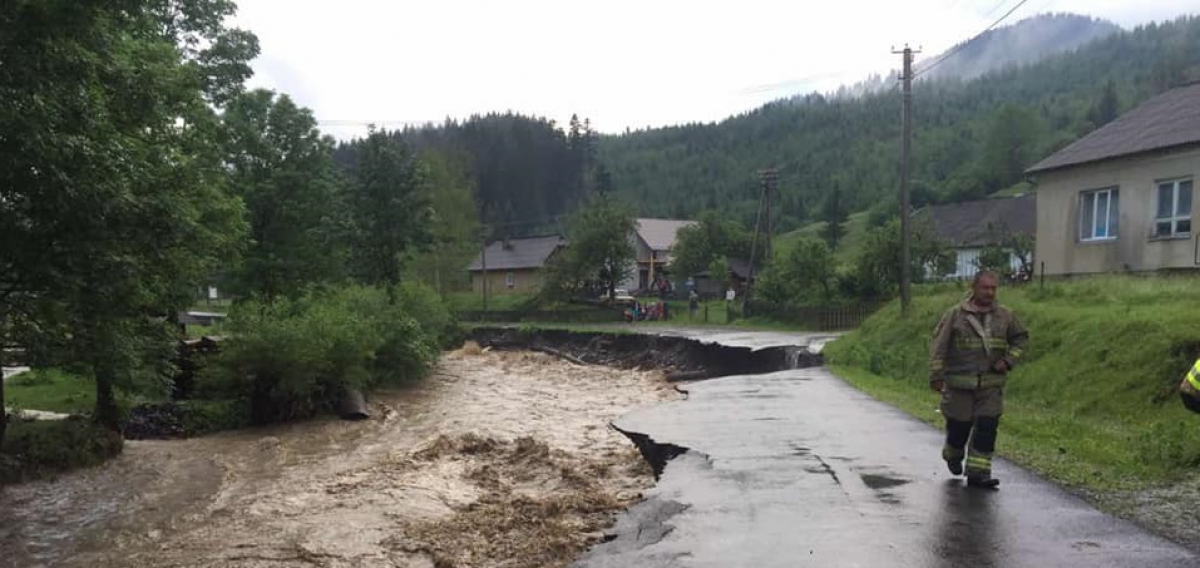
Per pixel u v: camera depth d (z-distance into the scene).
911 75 24.67
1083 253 23.20
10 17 8.04
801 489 7.42
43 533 9.09
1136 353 11.66
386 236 36.06
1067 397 12.08
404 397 22.97
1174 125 21.62
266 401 18.97
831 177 121.50
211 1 23.38
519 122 130.38
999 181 95.31
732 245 63.97
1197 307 12.81
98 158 9.23
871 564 5.30
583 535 7.79
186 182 12.05
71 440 12.91
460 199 72.50
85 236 9.41
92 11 8.75
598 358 38.38
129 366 12.87
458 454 13.40
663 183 141.75
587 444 13.84
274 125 27.44
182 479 12.11
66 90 8.88
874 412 12.23
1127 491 6.87
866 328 24.16
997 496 6.82
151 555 8.15
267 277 26.83
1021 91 159.00
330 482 11.55
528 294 63.81
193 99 13.24
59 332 11.52
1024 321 15.56
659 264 74.38
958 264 53.72
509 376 29.47
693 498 7.30
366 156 36.59
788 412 12.41
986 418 7.05
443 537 8.24
